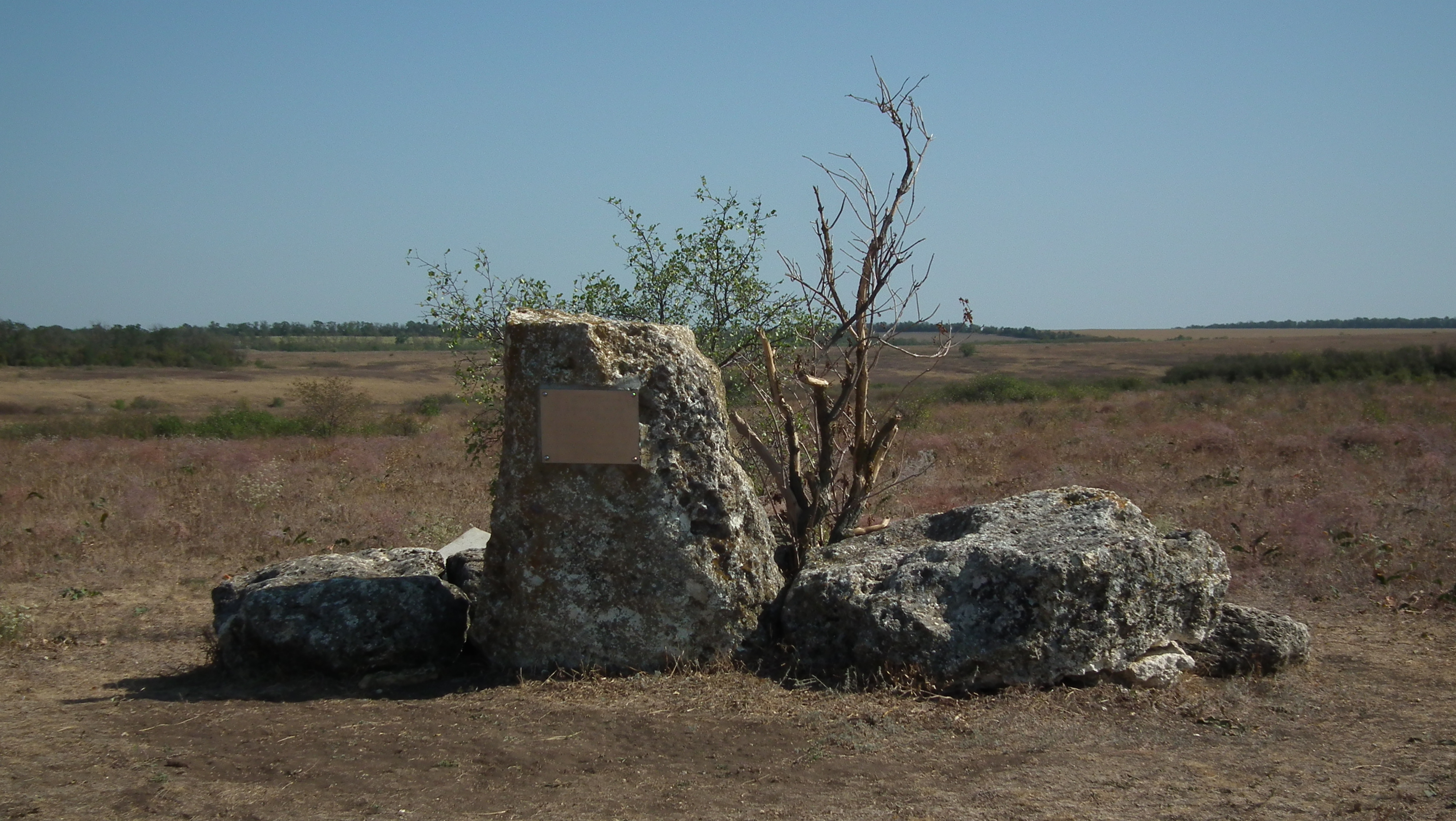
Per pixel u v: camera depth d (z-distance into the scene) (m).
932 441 19.34
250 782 4.74
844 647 6.07
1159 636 6.00
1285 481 14.16
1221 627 6.44
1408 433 17.53
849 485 8.76
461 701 5.88
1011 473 15.72
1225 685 6.05
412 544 11.49
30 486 15.38
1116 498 6.50
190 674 6.86
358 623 6.36
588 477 6.19
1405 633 7.47
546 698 5.84
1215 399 33.22
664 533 6.17
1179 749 5.07
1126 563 5.78
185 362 80.62
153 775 4.82
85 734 5.43
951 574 5.92
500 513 6.32
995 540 6.15
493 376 10.15
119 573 10.28
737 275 10.09
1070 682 5.84
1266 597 8.59
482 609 6.40
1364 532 10.53
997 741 5.13
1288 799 4.42
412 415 35.66
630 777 4.76
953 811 4.32
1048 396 38.25
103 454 20.61
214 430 29.27
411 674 6.36
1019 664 5.72
